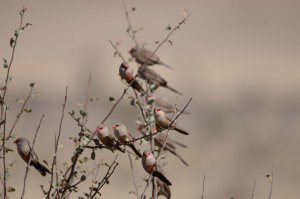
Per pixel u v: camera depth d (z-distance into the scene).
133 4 80.88
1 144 10.52
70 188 10.42
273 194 31.39
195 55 67.25
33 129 37.38
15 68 62.97
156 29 74.81
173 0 82.56
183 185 31.31
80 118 10.95
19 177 26.77
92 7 80.12
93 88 47.16
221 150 36.41
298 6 82.12
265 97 51.66
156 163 11.16
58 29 75.44
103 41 72.25
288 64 66.44
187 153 35.50
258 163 35.16
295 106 49.53
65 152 32.06
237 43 72.81
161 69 61.25
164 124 11.61
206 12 80.56
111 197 28.11
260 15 80.19
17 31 10.72
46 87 54.81
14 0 80.19
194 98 52.53
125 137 11.24
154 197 11.43
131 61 12.00
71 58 66.62
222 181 31.88
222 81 60.19
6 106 10.52
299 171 34.22
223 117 40.94
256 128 40.81
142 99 12.17
